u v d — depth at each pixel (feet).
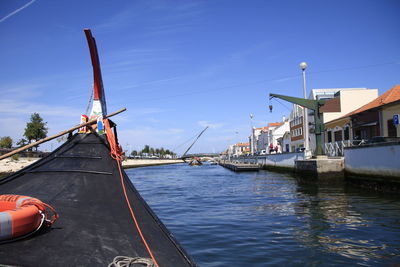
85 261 12.01
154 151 485.56
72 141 24.56
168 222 31.22
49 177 21.07
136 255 12.83
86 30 23.62
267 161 141.38
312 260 19.27
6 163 118.83
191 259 12.78
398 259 19.27
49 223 14.44
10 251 12.01
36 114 144.15
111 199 18.52
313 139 123.24
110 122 25.05
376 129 81.41
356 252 20.63
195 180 96.84
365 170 53.98
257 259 19.57
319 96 132.05
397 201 40.63
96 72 25.09
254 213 35.17
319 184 62.13
